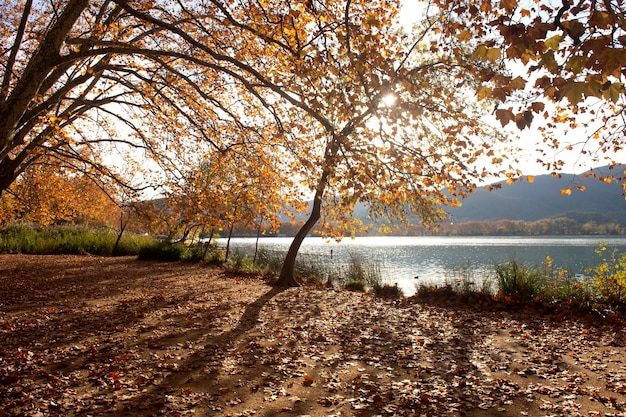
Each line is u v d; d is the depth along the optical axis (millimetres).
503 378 5090
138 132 9141
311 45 4949
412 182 5617
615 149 7305
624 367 5453
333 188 6855
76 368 5242
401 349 6348
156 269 17375
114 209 28875
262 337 6949
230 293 11617
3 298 9938
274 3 6133
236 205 8406
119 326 7445
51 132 7863
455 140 5238
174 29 5375
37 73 5426
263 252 20781
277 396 4527
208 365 5480
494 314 9242
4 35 9492
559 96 2434
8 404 4117
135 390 4609
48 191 16625
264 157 8430
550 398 4473
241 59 7531
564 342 6781
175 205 8312
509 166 5527
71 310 8773
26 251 24141
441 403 4320
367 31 4812
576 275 15141
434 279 18078
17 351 5742
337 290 12914
